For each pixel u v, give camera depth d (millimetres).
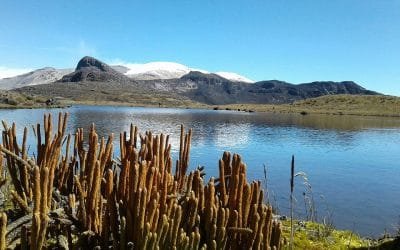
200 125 75312
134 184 3621
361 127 82312
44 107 118625
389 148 44031
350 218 15930
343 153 38688
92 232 3764
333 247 7332
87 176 4375
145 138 4500
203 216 4137
